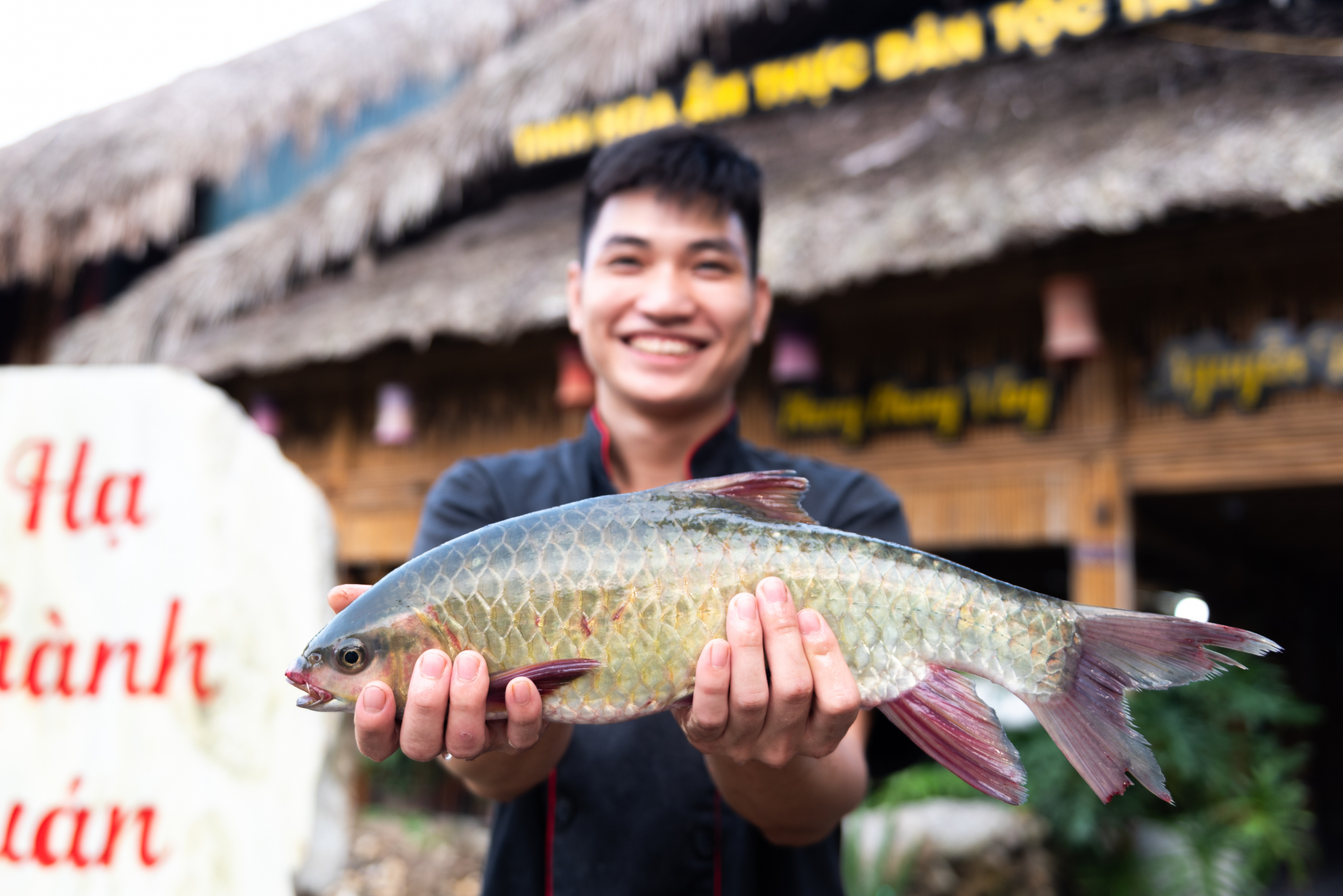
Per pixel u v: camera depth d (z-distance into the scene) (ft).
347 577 30.68
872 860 19.12
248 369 26.25
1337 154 15.05
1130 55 21.50
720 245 6.83
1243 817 18.08
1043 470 19.44
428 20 33.22
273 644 10.15
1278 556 35.99
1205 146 16.47
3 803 9.75
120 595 10.36
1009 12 21.77
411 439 27.96
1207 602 38.32
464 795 28.68
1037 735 19.38
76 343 30.76
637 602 4.83
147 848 9.55
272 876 9.37
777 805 5.68
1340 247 17.20
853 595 4.98
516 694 4.56
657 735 6.59
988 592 5.09
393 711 4.72
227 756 9.82
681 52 26.23
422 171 28.09
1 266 32.73
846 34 26.76
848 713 4.71
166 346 29.01
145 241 34.71
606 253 6.93
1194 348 18.02
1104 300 19.22
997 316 20.26
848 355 21.58
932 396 20.45
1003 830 19.48
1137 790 18.20
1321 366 16.98
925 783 22.80
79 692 10.09
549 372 26.27
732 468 7.20
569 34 28.12
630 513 5.00
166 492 10.63
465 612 4.81
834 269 18.39
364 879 20.51
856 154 22.43
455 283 24.66
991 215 17.40
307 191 30.40
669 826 6.35
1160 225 16.52
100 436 10.81
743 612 4.68
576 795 6.47
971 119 22.00
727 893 6.36
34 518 10.59
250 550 10.45
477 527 6.91
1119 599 18.33
